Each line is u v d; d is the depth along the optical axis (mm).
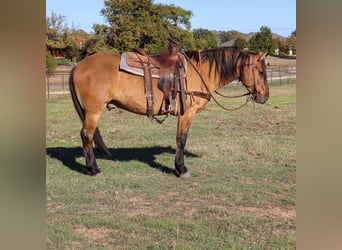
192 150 7922
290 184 5816
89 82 5727
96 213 4598
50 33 33469
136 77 5766
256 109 15500
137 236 3986
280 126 11148
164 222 4289
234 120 12367
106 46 31812
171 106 5859
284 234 4000
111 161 6984
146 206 4875
